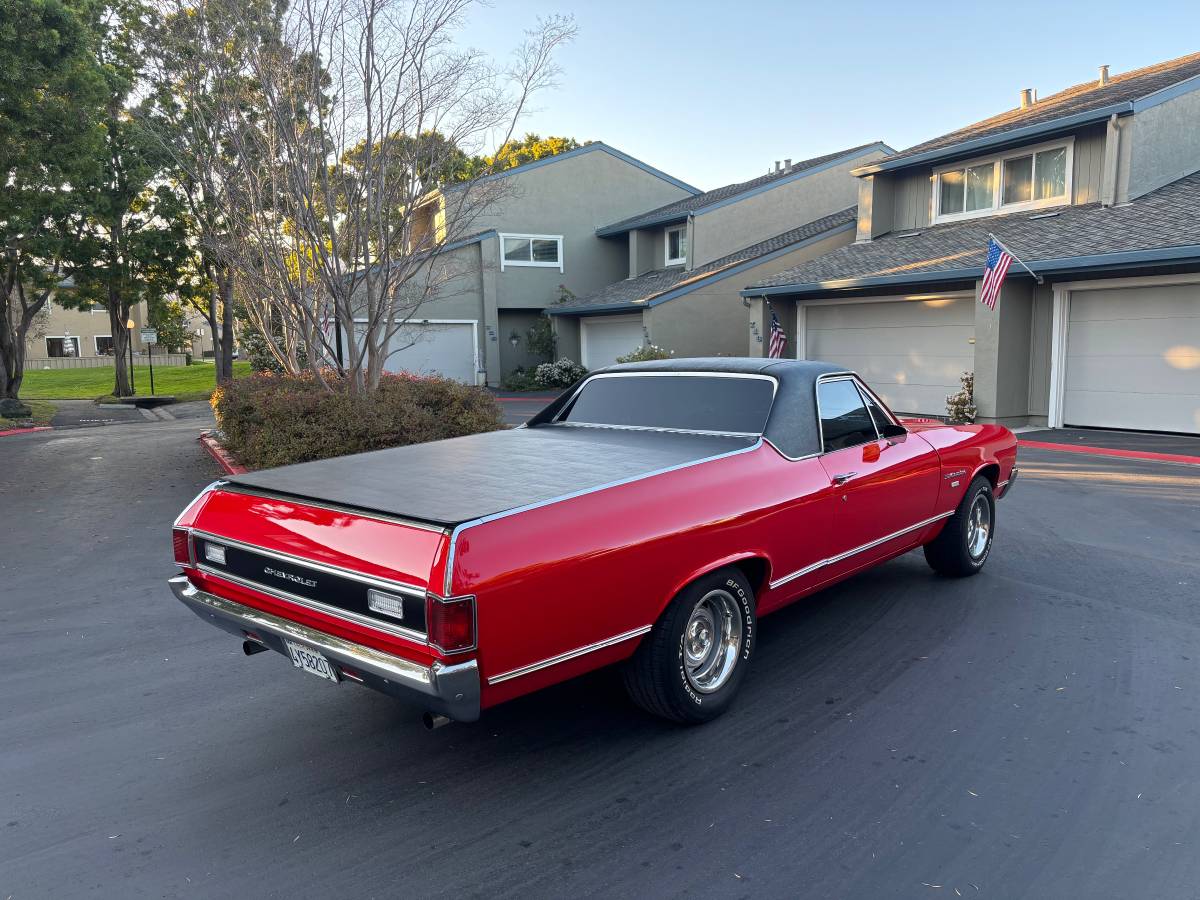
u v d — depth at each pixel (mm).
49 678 4434
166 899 2625
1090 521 7336
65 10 15719
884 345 16328
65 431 18547
